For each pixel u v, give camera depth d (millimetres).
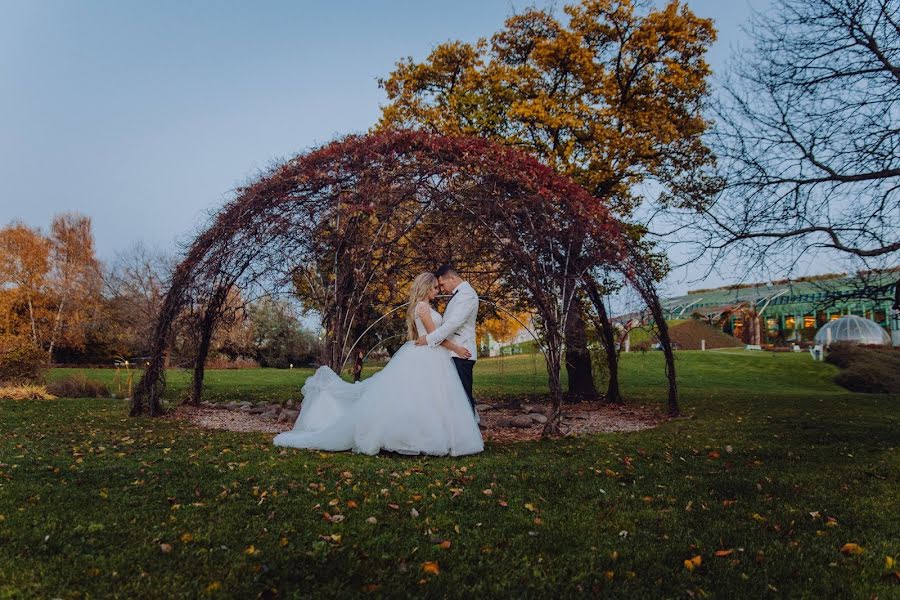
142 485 4203
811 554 3150
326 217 7957
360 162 7770
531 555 3070
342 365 8312
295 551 2998
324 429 6168
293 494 4090
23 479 4297
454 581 2725
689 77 12328
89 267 34531
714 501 4125
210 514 3566
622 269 8461
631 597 2609
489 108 12461
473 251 9180
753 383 21625
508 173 7336
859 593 2678
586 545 3227
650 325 10438
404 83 13734
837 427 8234
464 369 6301
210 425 8289
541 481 4648
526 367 25672
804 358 28641
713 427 8234
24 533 3098
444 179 7527
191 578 2654
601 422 9297
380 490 4230
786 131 8773
